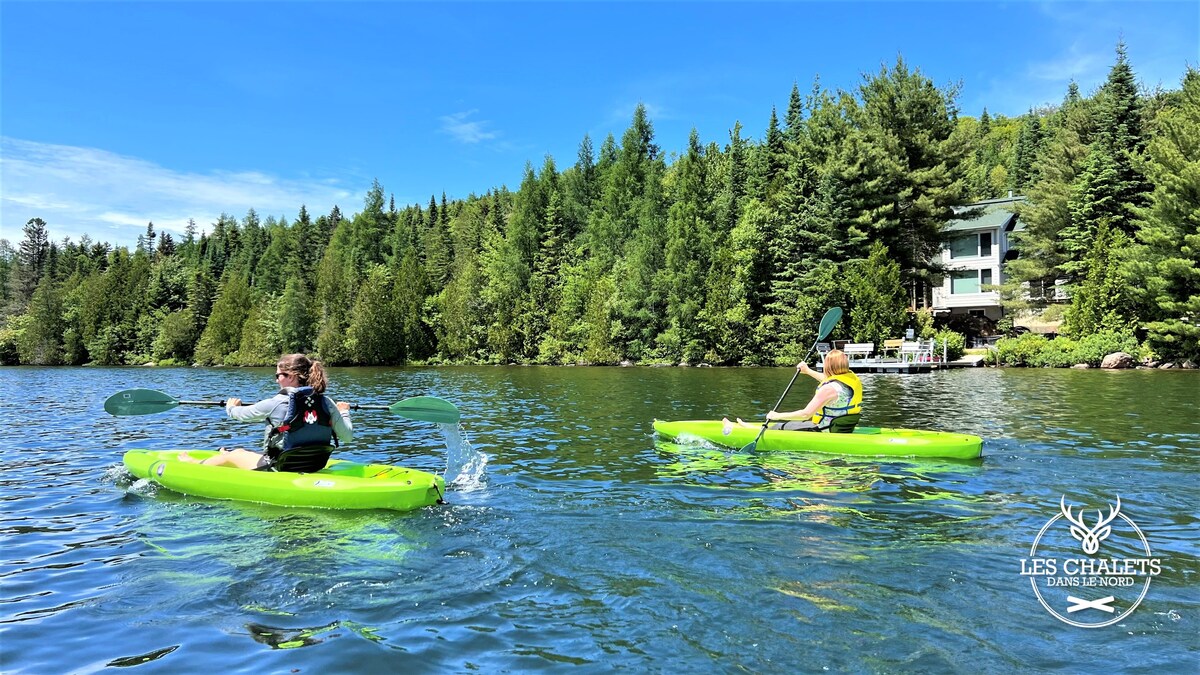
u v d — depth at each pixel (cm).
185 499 577
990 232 3541
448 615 348
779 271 3241
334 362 4334
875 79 3192
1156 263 2289
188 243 8344
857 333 2805
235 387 2178
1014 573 397
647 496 580
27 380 2631
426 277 4750
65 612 356
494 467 706
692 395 1540
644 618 342
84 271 6850
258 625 339
